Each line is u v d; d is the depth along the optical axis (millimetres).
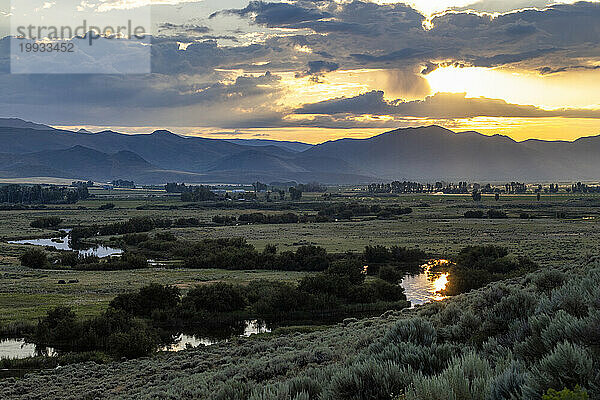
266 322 54594
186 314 53844
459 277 64000
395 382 7688
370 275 84000
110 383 27500
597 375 5762
